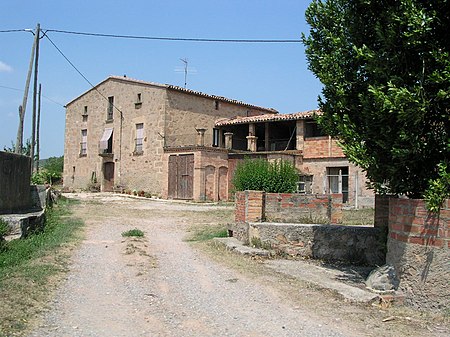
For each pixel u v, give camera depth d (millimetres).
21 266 7625
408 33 5871
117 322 5145
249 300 6164
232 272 7906
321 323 5234
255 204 11086
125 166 31312
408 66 6312
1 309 5266
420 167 6547
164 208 20984
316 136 27562
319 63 7348
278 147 30906
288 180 13344
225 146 29422
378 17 6848
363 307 5914
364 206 22828
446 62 5766
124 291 6566
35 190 14875
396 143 6234
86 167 34875
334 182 25141
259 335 4801
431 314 5676
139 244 10766
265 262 8891
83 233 12359
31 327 4801
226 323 5184
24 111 18062
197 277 7531
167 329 4938
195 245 10906
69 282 6934
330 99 7402
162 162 28531
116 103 32438
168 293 6508
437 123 6293
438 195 5730
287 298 6270
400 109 5793
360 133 6820
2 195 11805
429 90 5992
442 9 6090
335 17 7387
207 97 31109
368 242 8805
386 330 5070
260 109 35562
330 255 9180
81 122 35594
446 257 5699
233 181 14117
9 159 12344
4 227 9922
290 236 9656
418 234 5992
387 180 6852
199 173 26016
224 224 14914
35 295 5977
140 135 30453
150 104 29750
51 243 10070
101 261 8711
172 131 29062
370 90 6078
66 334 4660
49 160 47312
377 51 6703
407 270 6121
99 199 25938
